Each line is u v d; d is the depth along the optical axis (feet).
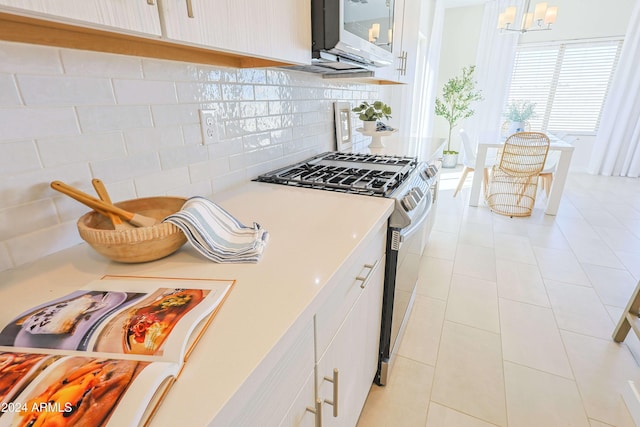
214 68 3.64
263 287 2.03
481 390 4.51
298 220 3.13
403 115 13.01
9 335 1.53
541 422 4.06
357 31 3.98
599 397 4.36
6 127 2.11
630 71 14.10
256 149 4.55
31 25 2.07
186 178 3.51
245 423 1.53
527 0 14.38
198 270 2.24
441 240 9.20
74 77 2.40
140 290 1.95
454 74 17.63
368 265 3.07
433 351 5.22
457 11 16.67
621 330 5.22
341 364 2.84
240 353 1.50
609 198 12.56
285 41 3.04
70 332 1.54
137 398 1.17
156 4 1.84
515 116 12.51
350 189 4.02
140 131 2.95
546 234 9.51
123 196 2.90
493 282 7.11
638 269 7.53
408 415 4.18
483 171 11.75
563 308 6.21
